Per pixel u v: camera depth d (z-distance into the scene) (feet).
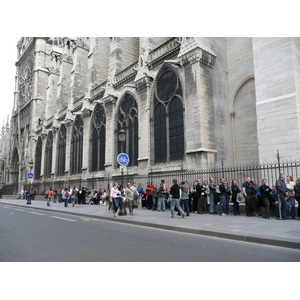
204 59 60.59
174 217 43.27
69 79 147.43
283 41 49.06
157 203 59.21
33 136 172.55
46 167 149.79
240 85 63.93
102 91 97.40
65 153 127.03
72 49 151.84
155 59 72.43
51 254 20.49
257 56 52.54
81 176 104.68
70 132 120.67
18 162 193.16
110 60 95.40
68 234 29.78
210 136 58.95
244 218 40.04
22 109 200.54
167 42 70.79
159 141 70.44
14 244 24.45
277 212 39.29
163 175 60.18
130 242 25.20
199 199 48.16
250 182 44.27
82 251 21.42
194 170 54.29
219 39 66.28
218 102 62.54
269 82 50.19
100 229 33.94
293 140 45.85
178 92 65.92
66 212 60.44
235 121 64.18
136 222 39.58
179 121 64.90
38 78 184.44
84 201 90.94
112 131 88.02
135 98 80.07
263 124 50.08
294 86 46.80
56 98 158.61
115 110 88.94
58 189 112.27
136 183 74.43
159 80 72.33
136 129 79.87
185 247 23.18
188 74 61.57
